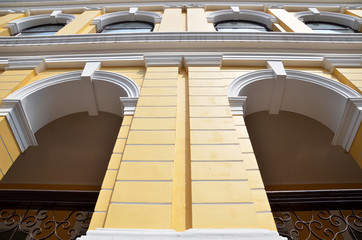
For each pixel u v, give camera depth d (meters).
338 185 7.29
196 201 2.46
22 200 3.84
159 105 3.74
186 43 5.18
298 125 5.99
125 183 2.65
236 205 2.43
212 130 3.27
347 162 6.76
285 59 5.00
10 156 3.83
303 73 4.62
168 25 7.00
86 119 6.01
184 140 3.28
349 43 5.14
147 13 8.27
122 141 3.36
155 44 5.22
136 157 2.93
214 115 3.52
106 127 6.21
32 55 5.33
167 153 2.98
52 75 4.92
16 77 4.71
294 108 4.93
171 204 2.47
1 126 3.74
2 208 3.82
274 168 7.12
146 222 2.32
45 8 9.12
